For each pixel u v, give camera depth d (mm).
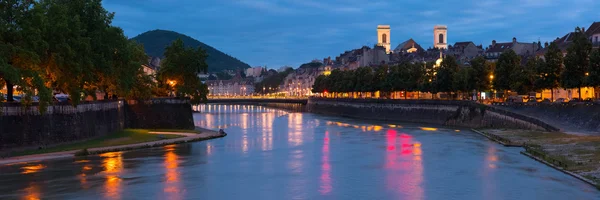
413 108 191125
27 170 77000
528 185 66500
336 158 90438
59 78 95562
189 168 80688
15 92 133625
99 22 108750
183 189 66250
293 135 134250
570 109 128500
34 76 83500
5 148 87188
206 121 199500
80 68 96125
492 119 148000
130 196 62406
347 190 65375
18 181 69562
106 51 108938
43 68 92750
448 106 171375
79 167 80312
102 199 60906
